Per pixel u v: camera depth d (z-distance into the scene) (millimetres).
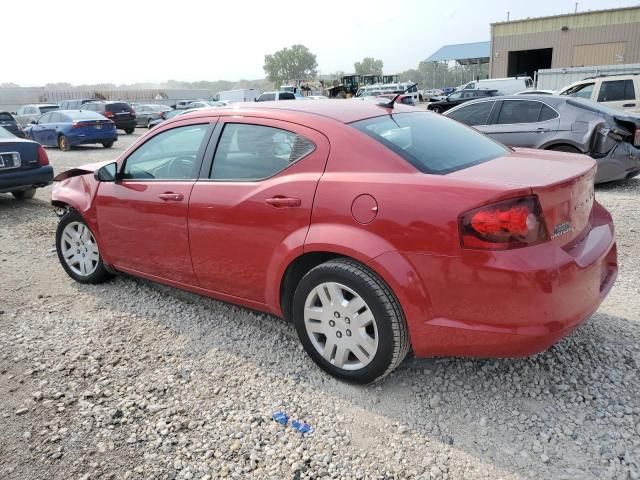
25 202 8820
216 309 4141
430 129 3391
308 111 3258
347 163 2896
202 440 2635
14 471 2473
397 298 2699
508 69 40500
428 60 59938
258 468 2445
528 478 2311
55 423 2795
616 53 35531
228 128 3500
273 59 123625
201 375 3213
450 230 2498
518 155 3357
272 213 3098
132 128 26297
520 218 2383
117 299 4406
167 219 3709
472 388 2967
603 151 7648
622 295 4102
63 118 18156
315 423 2734
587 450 2451
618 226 5941
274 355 3416
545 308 2410
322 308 3021
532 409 2764
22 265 5414
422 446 2541
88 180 4465
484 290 2465
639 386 2906
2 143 7773
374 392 2977
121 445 2617
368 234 2732
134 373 3256
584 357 3205
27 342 3682
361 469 2412
